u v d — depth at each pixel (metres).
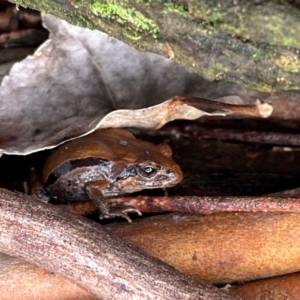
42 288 0.14
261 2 0.11
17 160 0.16
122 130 0.16
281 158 0.16
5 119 0.15
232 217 0.14
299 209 0.13
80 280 0.13
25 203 0.13
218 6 0.11
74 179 0.15
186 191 0.16
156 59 0.15
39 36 0.18
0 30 0.18
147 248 0.14
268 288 0.14
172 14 0.12
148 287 0.13
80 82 0.15
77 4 0.12
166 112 0.15
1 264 0.14
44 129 0.15
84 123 0.15
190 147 0.16
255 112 0.14
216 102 0.14
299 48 0.11
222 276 0.14
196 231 0.14
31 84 0.15
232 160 0.16
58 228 0.13
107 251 0.13
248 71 0.12
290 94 0.15
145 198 0.14
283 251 0.14
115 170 0.15
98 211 0.15
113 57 0.15
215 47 0.12
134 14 0.12
